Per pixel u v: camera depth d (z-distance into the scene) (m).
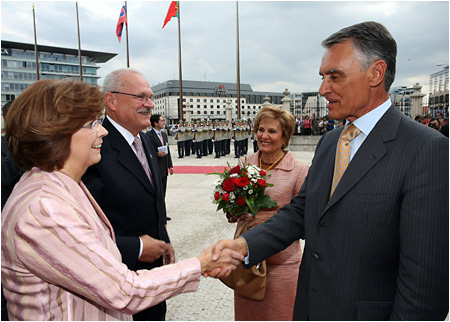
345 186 1.14
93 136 1.02
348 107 1.15
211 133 14.12
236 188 1.92
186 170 9.98
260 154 2.36
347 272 1.12
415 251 0.97
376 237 1.07
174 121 101.31
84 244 0.85
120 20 24.44
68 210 0.88
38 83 0.95
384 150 1.09
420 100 17.78
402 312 0.98
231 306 2.59
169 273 1.00
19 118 0.89
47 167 0.95
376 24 1.11
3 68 68.50
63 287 0.90
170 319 2.41
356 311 1.11
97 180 1.64
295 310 1.39
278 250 1.47
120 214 1.71
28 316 0.87
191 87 116.50
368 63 1.09
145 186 1.79
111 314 1.03
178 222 4.72
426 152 1.00
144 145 2.03
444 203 0.96
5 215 0.86
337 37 1.14
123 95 1.74
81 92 0.97
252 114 124.62
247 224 2.03
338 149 1.26
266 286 1.97
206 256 1.26
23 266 0.85
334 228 1.17
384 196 1.05
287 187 2.08
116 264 0.90
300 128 17.66
